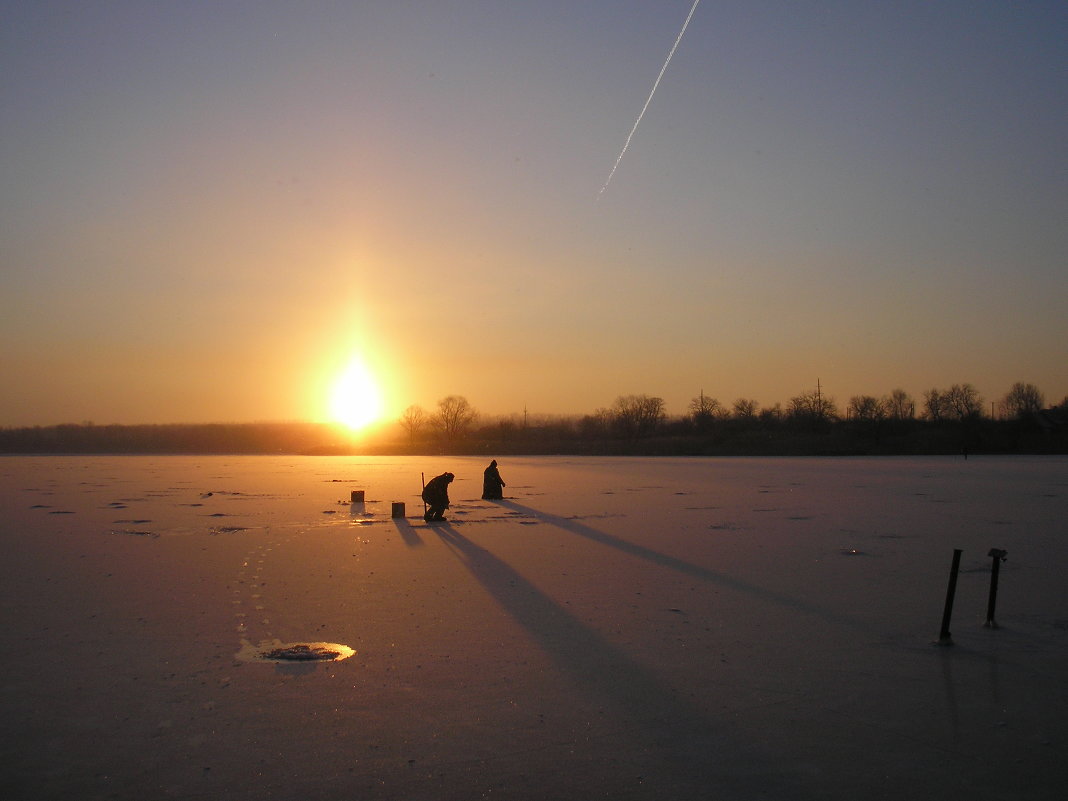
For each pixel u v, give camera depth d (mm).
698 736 8117
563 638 11711
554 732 8211
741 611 13422
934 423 138625
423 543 21750
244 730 8258
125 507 32656
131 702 9055
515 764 7469
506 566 17906
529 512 30453
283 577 16562
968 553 19578
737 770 7355
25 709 8844
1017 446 114938
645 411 157000
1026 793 6934
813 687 9562
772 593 14883
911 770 7363
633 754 7691
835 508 31344
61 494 39938
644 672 10117
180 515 29344
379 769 7367
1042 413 148000
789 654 10906
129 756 7645
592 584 15773
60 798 6828
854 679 9859
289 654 10891
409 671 10148
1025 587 15352
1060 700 9156
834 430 134250
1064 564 17891
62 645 11336
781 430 141125
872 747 7863
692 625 12469
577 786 7035
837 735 8141
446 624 12539
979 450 112625
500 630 12172
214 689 9477
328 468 72875
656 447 128500
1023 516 27969
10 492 41344
